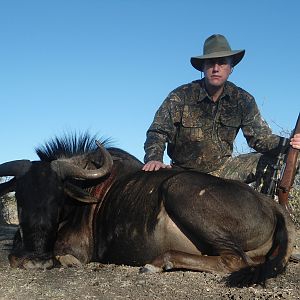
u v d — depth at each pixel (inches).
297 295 87.2
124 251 115.8
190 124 133.8
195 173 113.4
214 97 133.5
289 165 116.9
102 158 128.6
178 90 135.7
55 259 117.9
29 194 117.0
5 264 121.0
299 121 118.1
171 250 106.3
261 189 130.7
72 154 131.3
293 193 185.3
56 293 91.0
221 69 131.0
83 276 103.0
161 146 131.4
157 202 112.5
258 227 107.3
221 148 135.3
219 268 103.3
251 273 94.7
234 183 111.5
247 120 134.0
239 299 85.1
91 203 122.1
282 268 101.9
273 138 129.3
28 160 121.6
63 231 121.8
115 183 123.7
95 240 121.0
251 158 135.1
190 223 107.7
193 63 136.9
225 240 105.3
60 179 119.7
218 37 132.9
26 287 95.4
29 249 116.3
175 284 94.3
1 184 126.0
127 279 98.7
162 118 133.7
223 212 106.3
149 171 120.6
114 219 117.1
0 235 180.2
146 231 112.4
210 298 86.6
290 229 108.3
